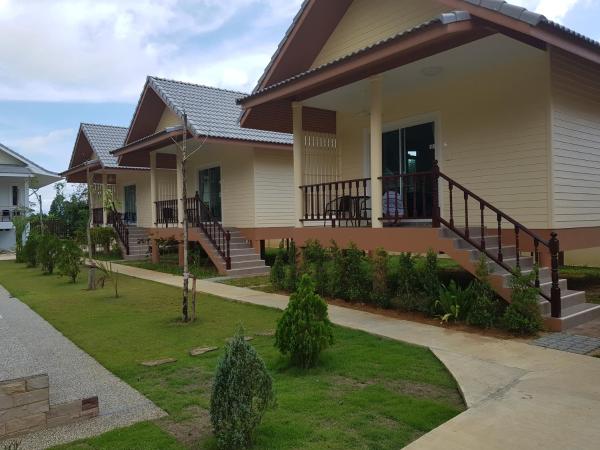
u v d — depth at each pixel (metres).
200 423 3.93
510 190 8.72
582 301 7.55
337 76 8.74
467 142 9.38
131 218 24.30
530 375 4.79
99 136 23.06
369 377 4.88
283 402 4.23
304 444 3.47
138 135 18.31
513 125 8.64
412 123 10.41
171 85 16.45
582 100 8.79
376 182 8.91
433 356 5.55
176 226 16.98
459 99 9.48
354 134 11.84
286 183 15.98
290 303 5.32
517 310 6.45
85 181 27.16
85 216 22.84
